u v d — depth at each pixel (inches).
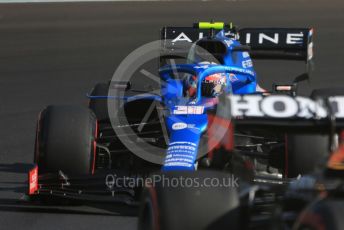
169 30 1243.8
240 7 3213.6
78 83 1831.9
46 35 2578.7
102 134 1075.9
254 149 961.5
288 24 2726.4
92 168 886.4
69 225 861.8
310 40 1195.3
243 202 533.3
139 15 3016.7
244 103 544.4
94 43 2417.6
